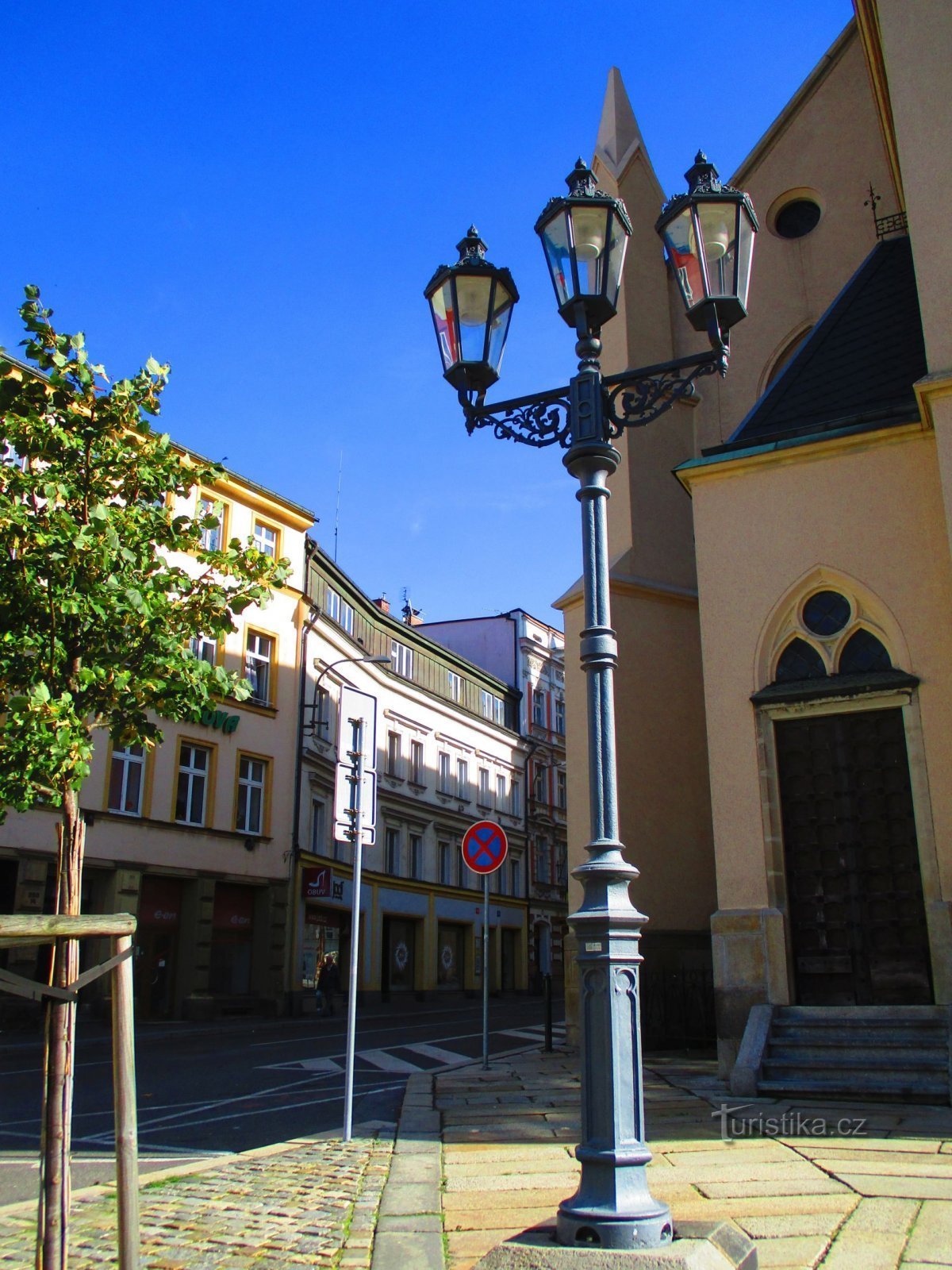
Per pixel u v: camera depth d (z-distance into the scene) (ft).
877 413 40.09
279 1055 51.11
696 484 42.60
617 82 69.10
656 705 52.85
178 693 19.08
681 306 64.95
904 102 39.29
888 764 37.11
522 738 162.61
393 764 127.75
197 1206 19.07
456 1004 119.44
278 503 96.48
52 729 16.49
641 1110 14.60
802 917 37.14
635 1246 13.50
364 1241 16.62
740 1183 20.15
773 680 39.81
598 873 15.37
